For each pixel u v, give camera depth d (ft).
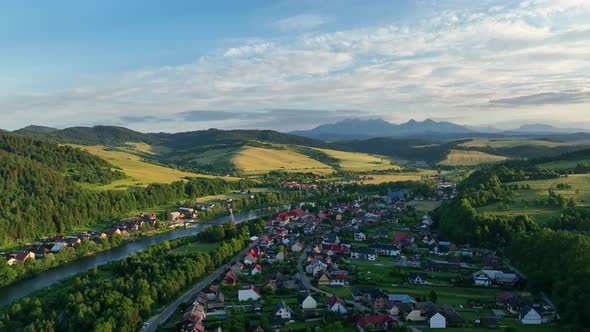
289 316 512.22
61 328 488.85
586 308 448.24
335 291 615.16
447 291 604.08
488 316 510.58
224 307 561.43
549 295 565.53
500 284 621.72
